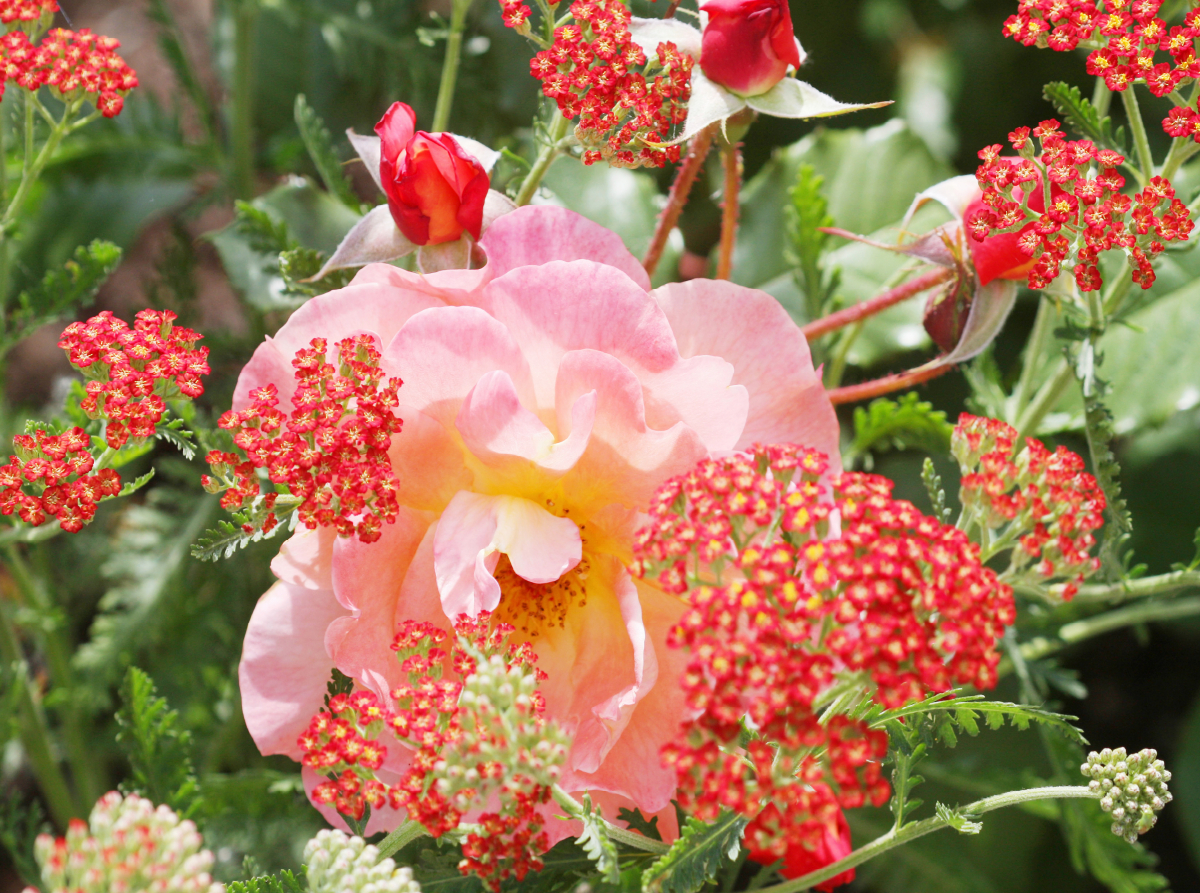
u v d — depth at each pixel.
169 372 0.65
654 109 0.66
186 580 0.80
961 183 0.68
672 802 0.67
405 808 0.63
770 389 0.67
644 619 0.67
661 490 0.63
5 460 0.76
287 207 0.73
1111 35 0.66
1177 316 0.77
